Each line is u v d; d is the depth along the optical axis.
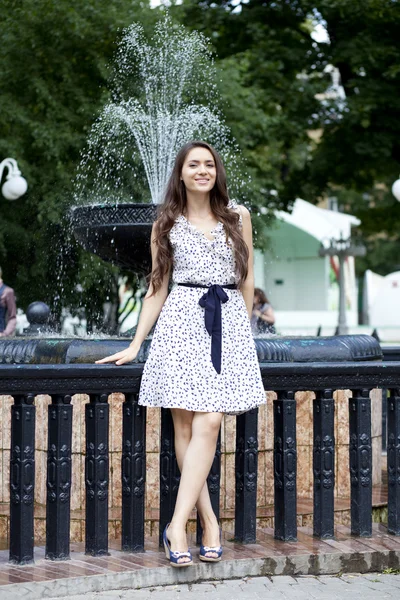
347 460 5.75
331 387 4.66
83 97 14.41
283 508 4.66
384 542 4.65
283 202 20.47
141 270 6.71
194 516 5.06
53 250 15.09
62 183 14.30
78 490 5.21
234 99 15.30
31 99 14.78
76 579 4.03
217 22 17.98
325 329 32.78
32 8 14.11
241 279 4.34
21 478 4.18
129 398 4.41
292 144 19.64
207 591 4.10
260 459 5.47
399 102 17.62
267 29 18.42
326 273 36.75
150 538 4.80
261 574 4.36
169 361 4.23
